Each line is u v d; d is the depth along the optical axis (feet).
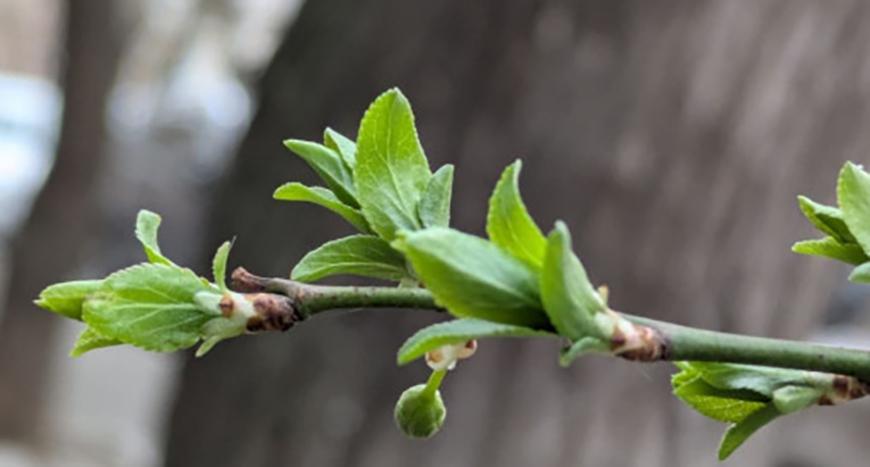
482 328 0.84
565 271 0.83
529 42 2.53
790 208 2.72
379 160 0.93
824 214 0.95
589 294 0.85
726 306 2.73
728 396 0.93
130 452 7.72
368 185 0.93
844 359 0.87
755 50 2.55
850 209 0.91
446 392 2.72
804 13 2.55
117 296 0.89
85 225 7.10
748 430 0.92
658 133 2.57
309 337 2.76
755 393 0.92
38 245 7.05
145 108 11.12
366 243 0.94
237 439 2.85
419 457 2.71
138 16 9.63
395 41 2.60
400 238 0.85
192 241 10.00
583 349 0.84
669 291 2.67
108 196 9.45
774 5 2.53
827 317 7.28
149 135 10.82
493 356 2.71
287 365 2.77
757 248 2.71
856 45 2.62
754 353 0.86
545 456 2.72
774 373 0.92
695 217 2.63
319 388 2.74
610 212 2.60
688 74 2.55
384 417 2.72
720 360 0.86
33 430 7.32
